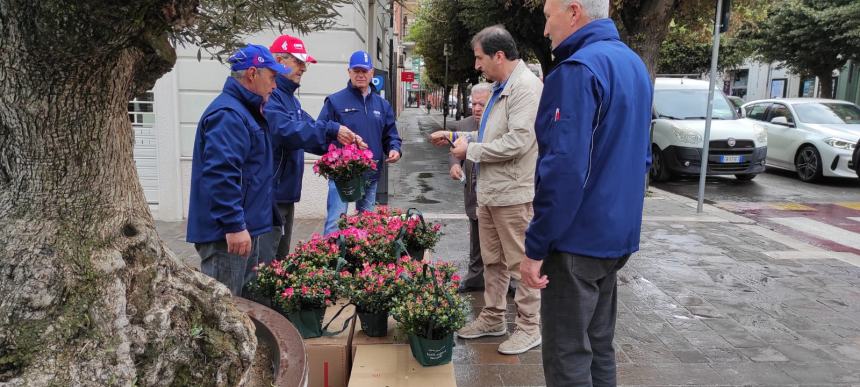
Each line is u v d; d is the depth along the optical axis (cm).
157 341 155
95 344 142
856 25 1811
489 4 1425
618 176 221
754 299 483
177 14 134
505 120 337
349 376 290
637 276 545
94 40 124
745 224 786
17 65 132
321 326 301
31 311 139
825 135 1145
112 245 157
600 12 232
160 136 709
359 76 476
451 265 333
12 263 141
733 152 1100
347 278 300
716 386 333
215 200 268
